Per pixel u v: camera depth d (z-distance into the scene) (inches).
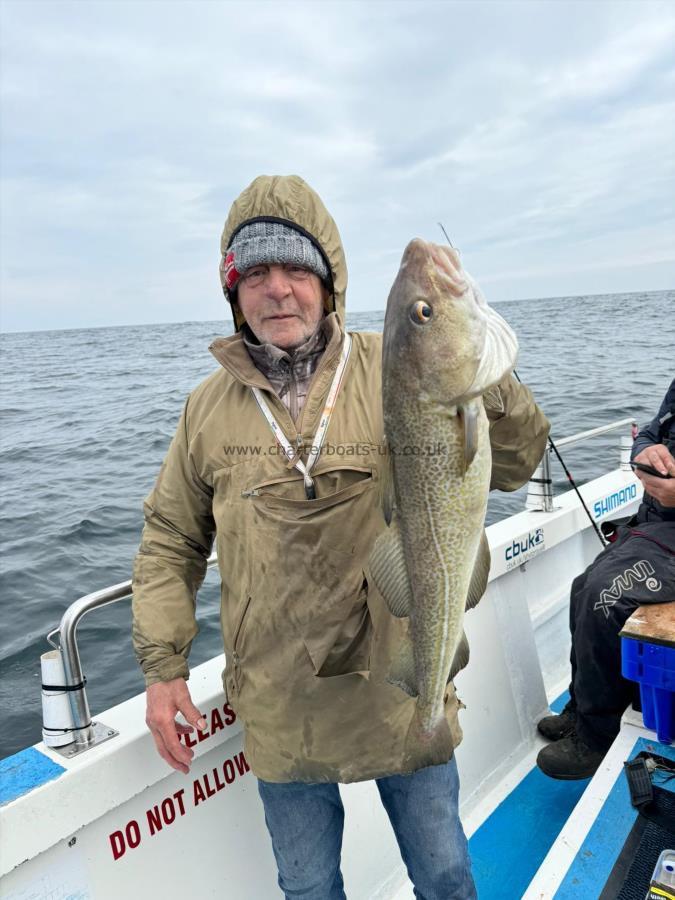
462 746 105.7
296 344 61.9
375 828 90.3
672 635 77.1
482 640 114.0
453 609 55.3
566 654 146.8
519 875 91.1
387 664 59.9
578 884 63.2
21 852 60.2
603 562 96.3
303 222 60.9
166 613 66.9
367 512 58.7
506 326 53.0
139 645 66.1
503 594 121.8
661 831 68.1
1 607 221.5
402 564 54.8
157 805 72.1
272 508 59.1
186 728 72.1
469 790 105.0
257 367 63.7
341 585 58.1
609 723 96.4
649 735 83.0
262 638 60.6
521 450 59.8
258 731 62.7
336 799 67.4
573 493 160.2
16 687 172.6
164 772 71.4
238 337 64.9
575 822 70.6
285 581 58.8
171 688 65.1
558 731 114.8
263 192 60.8
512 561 122.3
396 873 91.4
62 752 67.1
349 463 58.5
